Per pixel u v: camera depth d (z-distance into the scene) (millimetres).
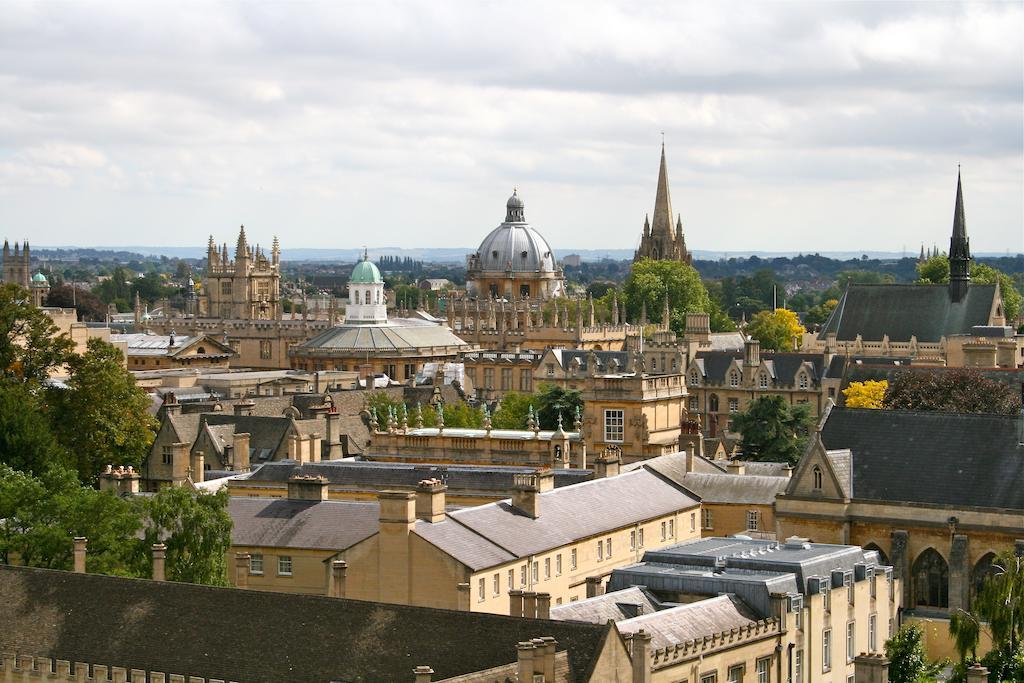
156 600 142250
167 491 182375
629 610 155875
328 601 135875
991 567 199000
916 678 159250
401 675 128125
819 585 166125
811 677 164250
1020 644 162375
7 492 184000
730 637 149750
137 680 135625
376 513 194250
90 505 180625
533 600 152875
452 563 176250
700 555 170500
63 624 143375
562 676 121812
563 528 196375
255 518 196250
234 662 134625
